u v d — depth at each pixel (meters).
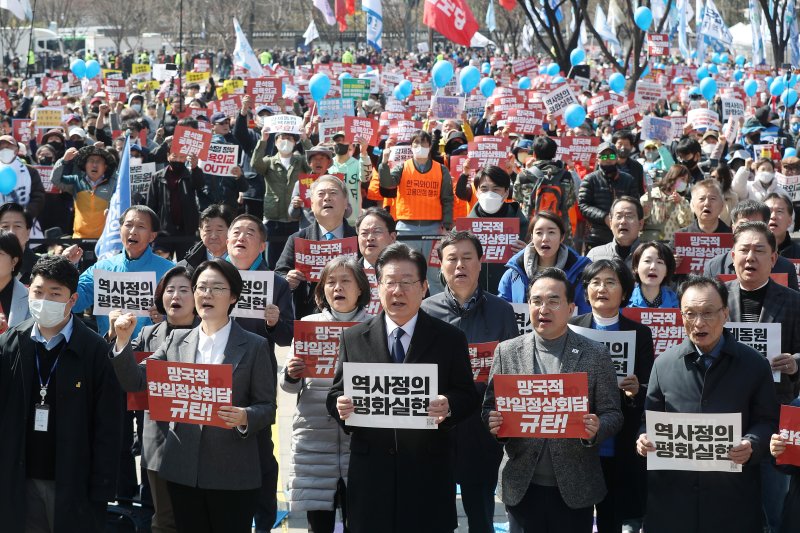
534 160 17.77
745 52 72.12
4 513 8.19
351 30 103.00
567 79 36.53
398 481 8.20
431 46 71.38
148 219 11.16
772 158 23.56
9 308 10.19
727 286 10.03
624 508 9.24
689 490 8.17
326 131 19.66
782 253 12.70
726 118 28.67
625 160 17.33
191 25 88.12
